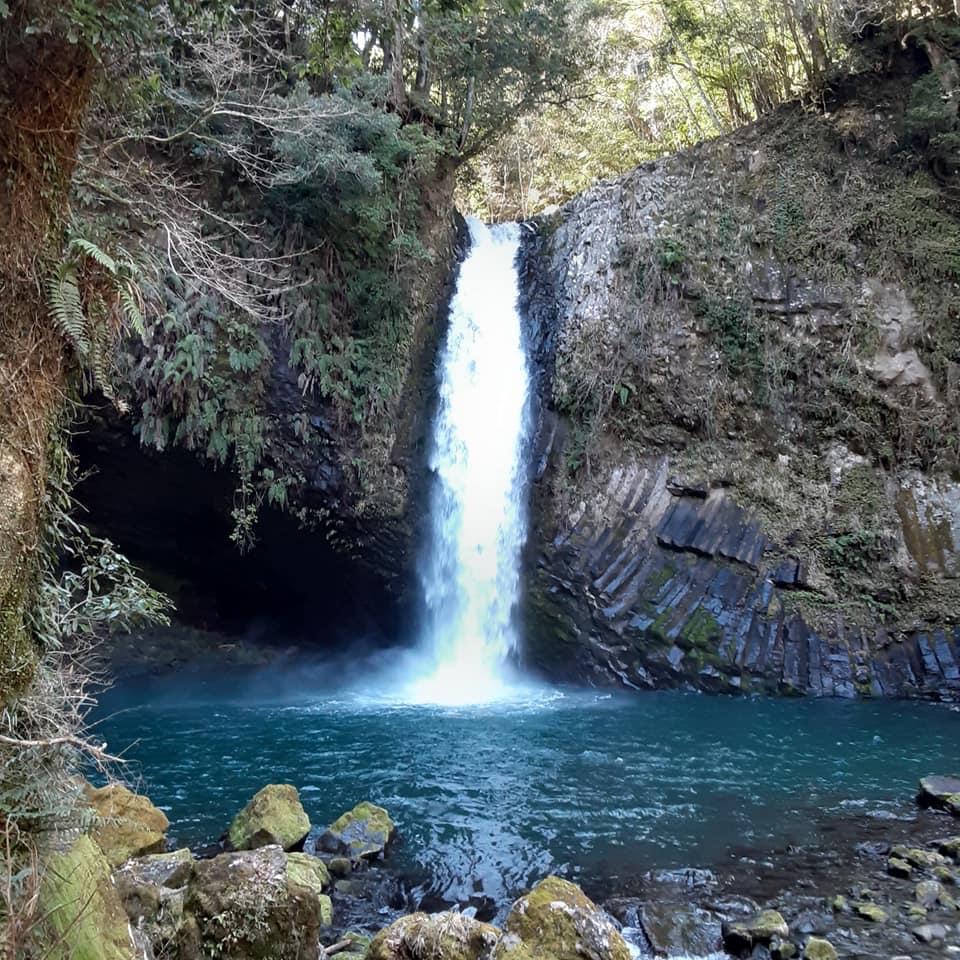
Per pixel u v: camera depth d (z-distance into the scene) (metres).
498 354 17.38
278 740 10.36
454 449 15.78
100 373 3.51
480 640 15.47
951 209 15.62
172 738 10.52
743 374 15.51
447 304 17.00
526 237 19.31
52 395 3.12
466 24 15.08
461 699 13.38
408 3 6.01
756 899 5.44
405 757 9.46
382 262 14.98
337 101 12.70
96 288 3.46
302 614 16.27
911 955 4.63
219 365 12.89
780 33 18.88
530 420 16.66
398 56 14.07
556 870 6.03
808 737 10.40
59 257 3.15
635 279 16.19
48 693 3.09
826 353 15.27
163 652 15.20
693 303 15.98
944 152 15.79
